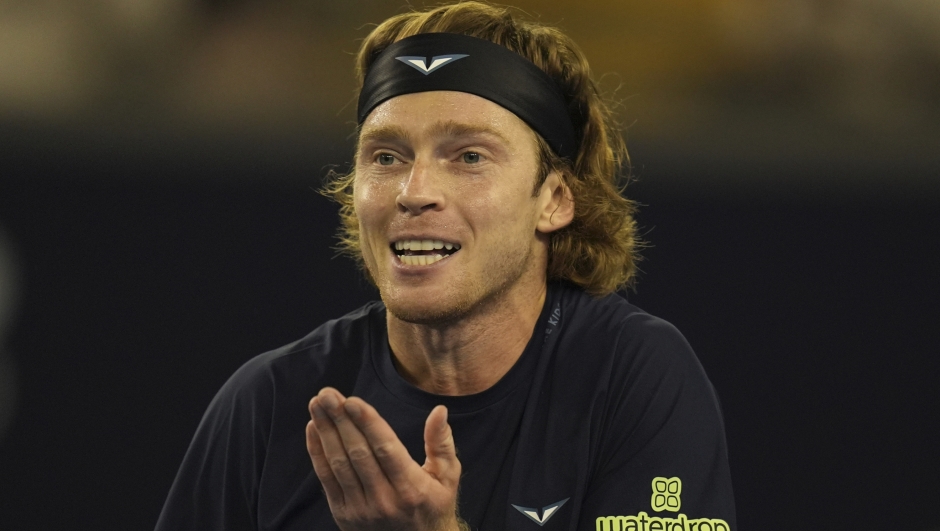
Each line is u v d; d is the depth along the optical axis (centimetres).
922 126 1850
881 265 1490
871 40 1881
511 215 737
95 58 1839
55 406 1449
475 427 758
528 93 755
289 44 1880
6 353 1454
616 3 1941
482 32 787
